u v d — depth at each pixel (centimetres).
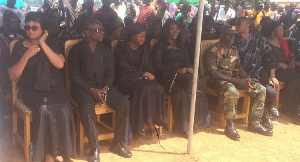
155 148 426
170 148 427
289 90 557
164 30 468
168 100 467
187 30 625
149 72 454
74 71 403
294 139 480
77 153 403
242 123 526
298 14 990
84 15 576
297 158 420
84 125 376
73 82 400
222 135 478
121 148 401
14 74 363
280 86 562
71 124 364
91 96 392
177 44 480
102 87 414
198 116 468
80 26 571
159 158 400
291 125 533
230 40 477
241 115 509
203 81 460
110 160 389
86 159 391
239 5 996
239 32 511
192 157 406
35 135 347
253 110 493
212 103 558
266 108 510
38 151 346
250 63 514
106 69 418
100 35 402
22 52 375
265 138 478
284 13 1098
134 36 431
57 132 354
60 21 869
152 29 546
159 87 429
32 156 353
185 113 453
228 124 476
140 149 421
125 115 395
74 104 397
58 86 388
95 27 397
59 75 392
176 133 475
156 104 429
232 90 466
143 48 451
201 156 410
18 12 696
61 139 358
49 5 945
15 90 401
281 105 582
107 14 701
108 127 432
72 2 873
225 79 480
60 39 519
